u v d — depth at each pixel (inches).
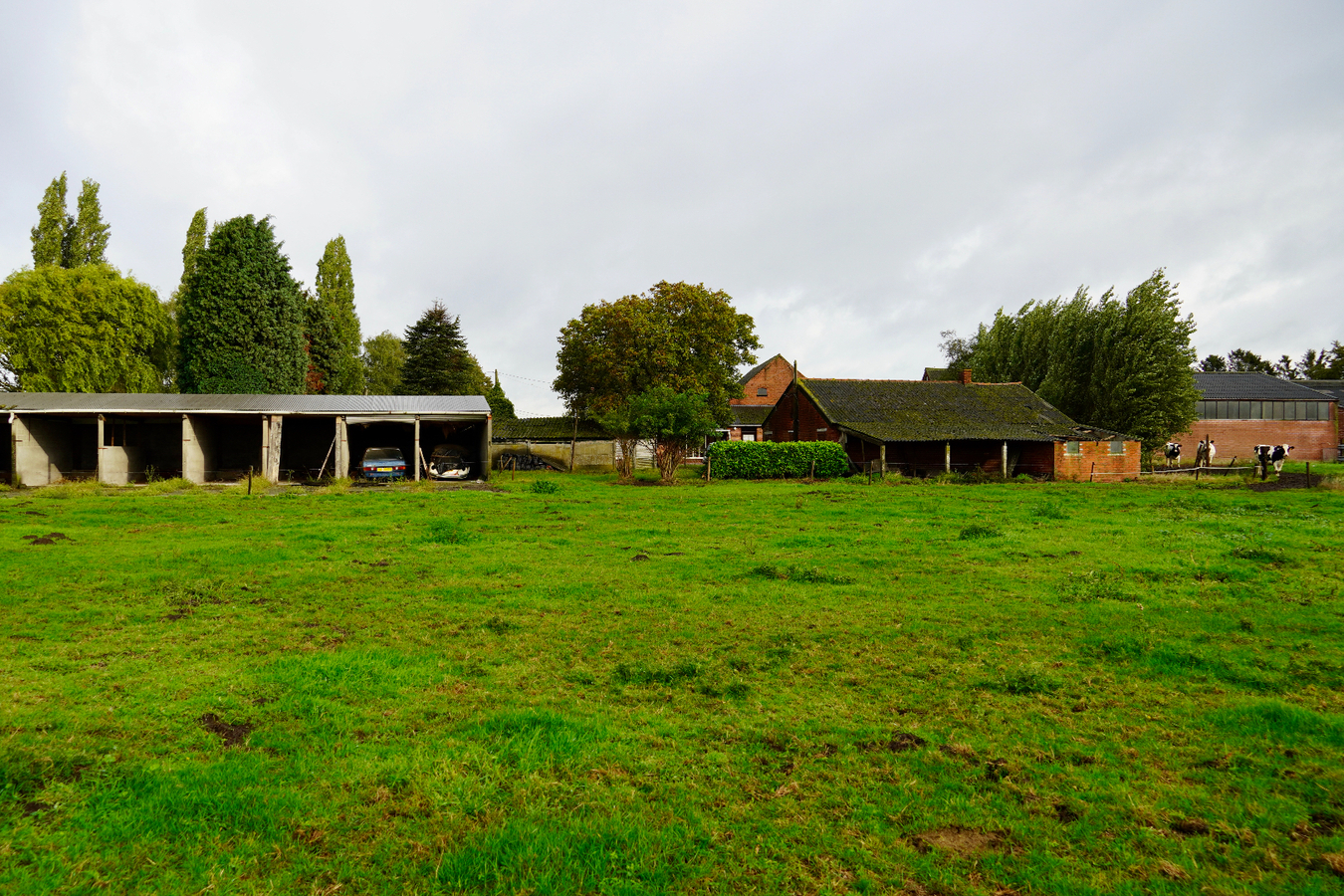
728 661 261.4
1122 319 1679.4
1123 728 200.7
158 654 259.8
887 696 227.1
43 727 189.9
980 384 1710.1
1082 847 143.6
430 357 2369.6
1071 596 353.4
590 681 240.4
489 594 365.7
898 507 792.9
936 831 150.4
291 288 1752.0
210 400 1165.7
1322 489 1004.6
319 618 317.1
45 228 1720.0
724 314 1743.4
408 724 201.6
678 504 840.9
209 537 553.3
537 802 158.7
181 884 128.8
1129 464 1400.1
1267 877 132.0
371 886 130.0
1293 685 231.8
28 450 1065.5
